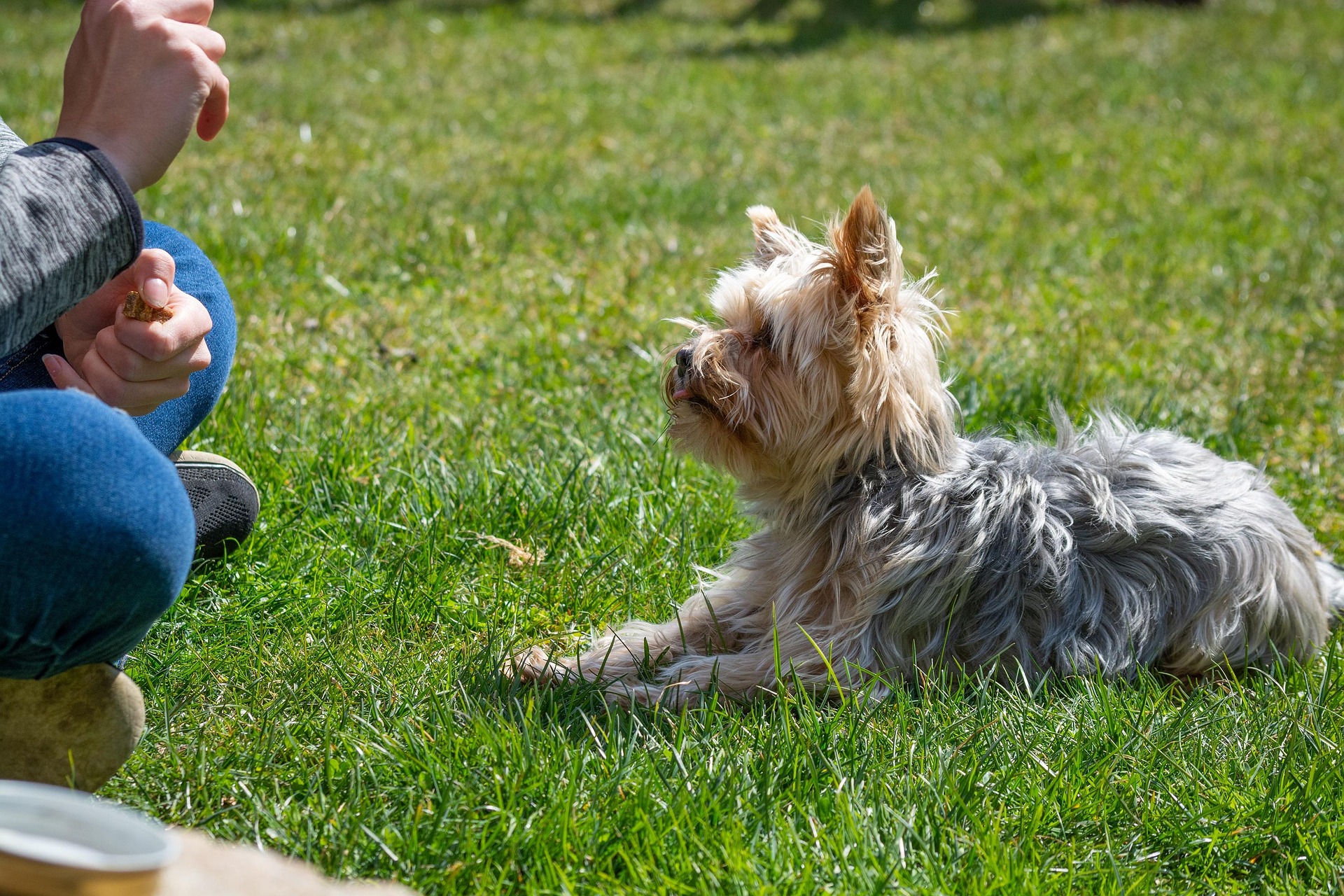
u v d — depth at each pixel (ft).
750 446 12.84
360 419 16.63
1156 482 12.59
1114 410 17.74
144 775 9.14
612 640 12.17
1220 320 23.61
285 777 9.32
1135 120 44.68
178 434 9.89
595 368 19.29
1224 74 53.31
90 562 6.45
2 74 38.63
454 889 8.07
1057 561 11.95
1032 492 12.39
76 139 7.16
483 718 10.01
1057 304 24.04
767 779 9.31
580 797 9.14
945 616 12.03
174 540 6.81
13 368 8.45
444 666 11.18
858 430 12.21
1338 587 14.02
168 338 7.62
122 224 7.06
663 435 16.43
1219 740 10.57
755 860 8.43
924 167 36.35
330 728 9.93
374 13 61.21
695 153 36.78
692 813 8.88
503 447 16.24
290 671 10.81
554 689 11.07
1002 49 60.44
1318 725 10.75
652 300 22.66
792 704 11.18
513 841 8.46
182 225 23.75
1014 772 9.80
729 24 66.39
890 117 44.80
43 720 7.24
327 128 35.81
